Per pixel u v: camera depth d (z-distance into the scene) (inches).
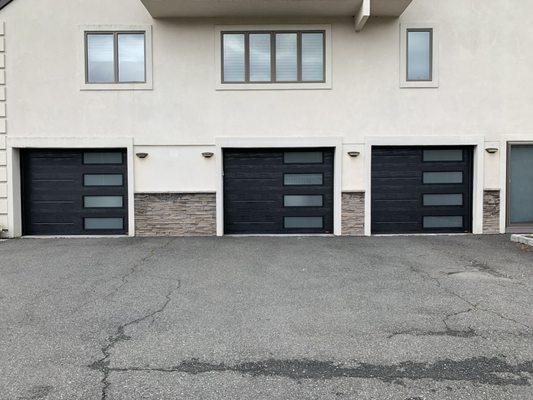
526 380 128.0
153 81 398.6
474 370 134.4
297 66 399.9
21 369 135.8
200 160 402.6
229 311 189.5
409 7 396.8
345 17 395.2
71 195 411.5
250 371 134.8
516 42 401.7
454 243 356.5
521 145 411.8
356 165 401.4
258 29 396.8
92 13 396.8
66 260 296.7
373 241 369.7
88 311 189.8
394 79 398.6
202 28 397.7
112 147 403.2
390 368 136.3
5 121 399.5
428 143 401.1
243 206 411.5
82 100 399.9
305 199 411.5
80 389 123.9
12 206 400.5
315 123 400.2
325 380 129.0
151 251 327.9
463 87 400.8
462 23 398.3
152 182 402.9
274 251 326.3
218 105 399.9
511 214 413.7
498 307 192.4
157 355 145.9
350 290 221.1
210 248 339.6
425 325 171.5
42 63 398.3
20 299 207.2
